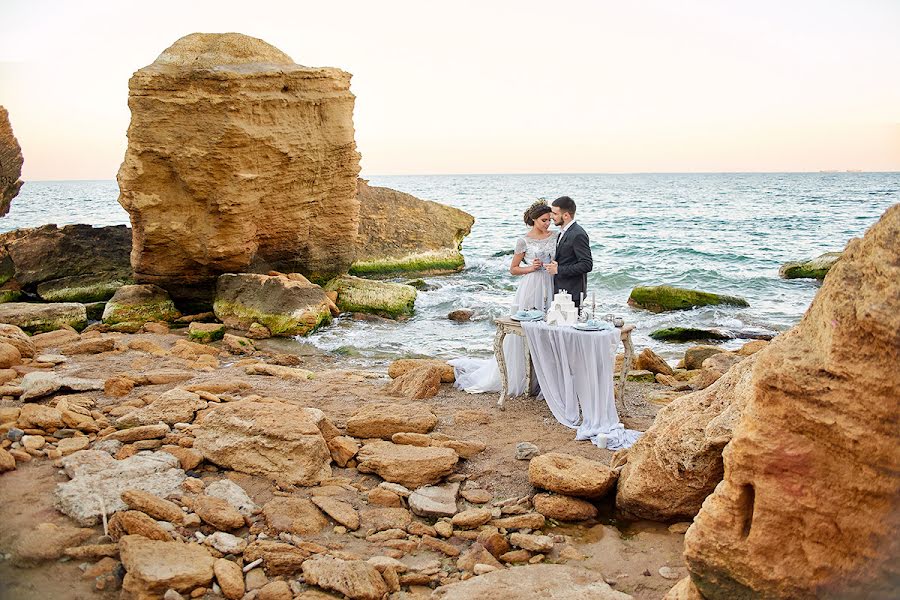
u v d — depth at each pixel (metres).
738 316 16.20
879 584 3.19
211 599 4.34
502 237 40.66
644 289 17.55
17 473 5.65
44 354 9.92
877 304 3.03
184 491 5.54
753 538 3.51
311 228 16.84
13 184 16.86
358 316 15.78
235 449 6.04
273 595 4.34
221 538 4.89
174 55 14.95
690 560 3.75
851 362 3.15
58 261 16.94
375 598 4.35
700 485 5.21
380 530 5.27
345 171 17.08
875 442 3.11
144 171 14.56
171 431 6.61
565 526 5.50
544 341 7.78
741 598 3.62
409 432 6.91
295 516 5.28
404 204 24.69
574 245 8.41
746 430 3.48
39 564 4.52
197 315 15.08
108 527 4.85
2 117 15.95
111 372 8.95
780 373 3.33
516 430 7.38
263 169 15.23
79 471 5.55
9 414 6.72
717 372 9.42
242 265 15.48
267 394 8.21
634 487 5.45
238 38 15.56
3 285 16.33
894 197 73.25
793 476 3.37
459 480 6.14
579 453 6.76
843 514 3.26
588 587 4.36
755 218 48.38
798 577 3.41
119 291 15.15
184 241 14.96
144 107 14.30
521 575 4.51
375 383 9.32
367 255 23.06
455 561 4.91
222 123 14.40
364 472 6.17
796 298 18.92
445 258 24.23
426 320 16.02
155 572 4.31
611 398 7.55
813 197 77.06
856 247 3.33
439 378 8.95
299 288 14.67
